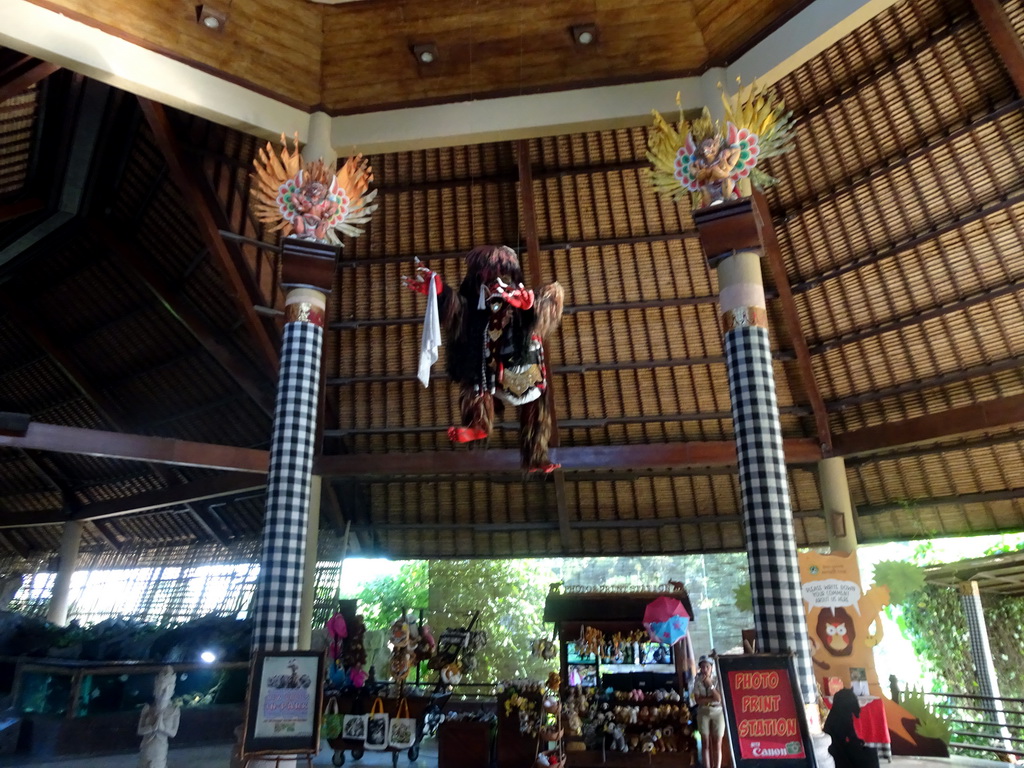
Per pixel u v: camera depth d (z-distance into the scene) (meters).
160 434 15.97
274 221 9.24
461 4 9.46
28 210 12.84
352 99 10.02
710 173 8.41
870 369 11.40
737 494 13.43
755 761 5.73
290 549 8.12
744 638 11.09
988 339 10.33
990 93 9.07
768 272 11.54
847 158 10.34
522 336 6.46
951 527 11.98
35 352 15.80
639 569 25.41
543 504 13.99
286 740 6.82
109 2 8.43
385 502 14.45
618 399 12.66
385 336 12.55
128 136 11.38
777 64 8.77
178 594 17.55
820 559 10.56
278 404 8.60
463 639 10.99
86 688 11.32
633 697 9.08
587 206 11.68
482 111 9.80
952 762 10.20
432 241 12.17
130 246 13.05
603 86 9.66
